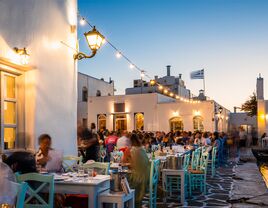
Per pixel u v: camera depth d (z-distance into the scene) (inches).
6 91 306.8
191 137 703.1
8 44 300.7
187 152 495.5
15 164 203.3
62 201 218.5
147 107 1154.7
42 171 260.7
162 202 338.3
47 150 282.7
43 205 191.9
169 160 346.0
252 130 1450.5
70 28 400.8
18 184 158.6
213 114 1091.3
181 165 340.8
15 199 161.8
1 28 292.8
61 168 284.5
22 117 321.1
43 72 343.6
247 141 1268.5
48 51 354.0
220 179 493.0
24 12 321.7
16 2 311.6
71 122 394.9
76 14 416.8
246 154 960.9
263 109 1235.9
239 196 371.6
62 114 376.2
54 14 367.6
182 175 333.7
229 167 644.7
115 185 219.0
